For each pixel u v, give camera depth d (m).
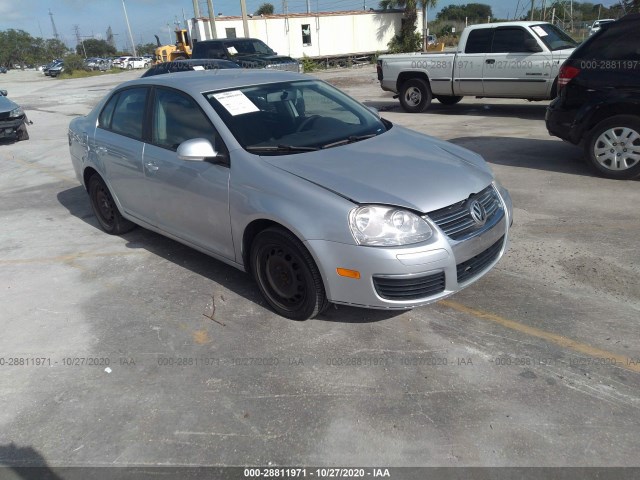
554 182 6.21
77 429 2.78
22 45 103.12
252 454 2.55
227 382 3.07
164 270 4.57
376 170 3.43
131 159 4.61
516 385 2.89
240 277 4.34
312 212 3.20
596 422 2.61
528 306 3.64
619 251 4.35
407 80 12.23
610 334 3.28
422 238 3.09
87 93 23.83
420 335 3.39
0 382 3.19
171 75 4.76
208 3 27.59
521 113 11.31
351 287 3.18
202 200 3.91
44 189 7.52
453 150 4.04
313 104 4.42
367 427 2.67
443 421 2.68
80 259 4.93
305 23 30.56
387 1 32.97
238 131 3.81
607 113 6.07
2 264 4.93
